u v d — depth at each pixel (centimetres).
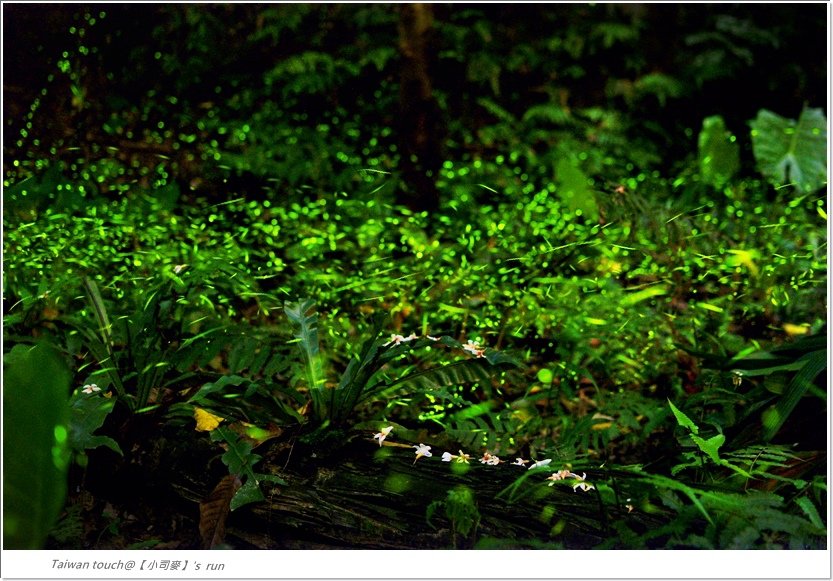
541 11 676
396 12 648
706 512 187
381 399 267
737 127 666
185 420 234
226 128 573
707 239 362
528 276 318
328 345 312
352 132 580
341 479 217
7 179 449
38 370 178
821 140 538
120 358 253
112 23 617
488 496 212
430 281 346
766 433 229
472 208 449
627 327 308
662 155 643
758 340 335
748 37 651
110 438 210
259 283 360
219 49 641
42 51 580
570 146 603
